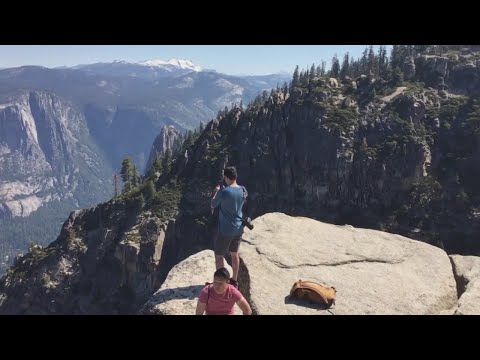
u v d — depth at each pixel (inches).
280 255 602.9
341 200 7155.5
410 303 510.9
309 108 7539.4
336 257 607.5
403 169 6820.9
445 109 7273.6
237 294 441.1
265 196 7564.0
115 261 6889.8
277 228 693.3
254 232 676.1
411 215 6663.4
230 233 496.4
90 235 7337.6
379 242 661.3
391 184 6879.9
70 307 6727.4
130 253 6683.1
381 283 550.6
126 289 6756.9
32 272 7032.5
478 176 6614.2
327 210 7224.4
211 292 440.8
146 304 538.6
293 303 501.7
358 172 6983.3
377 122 7185.0
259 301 501.7
